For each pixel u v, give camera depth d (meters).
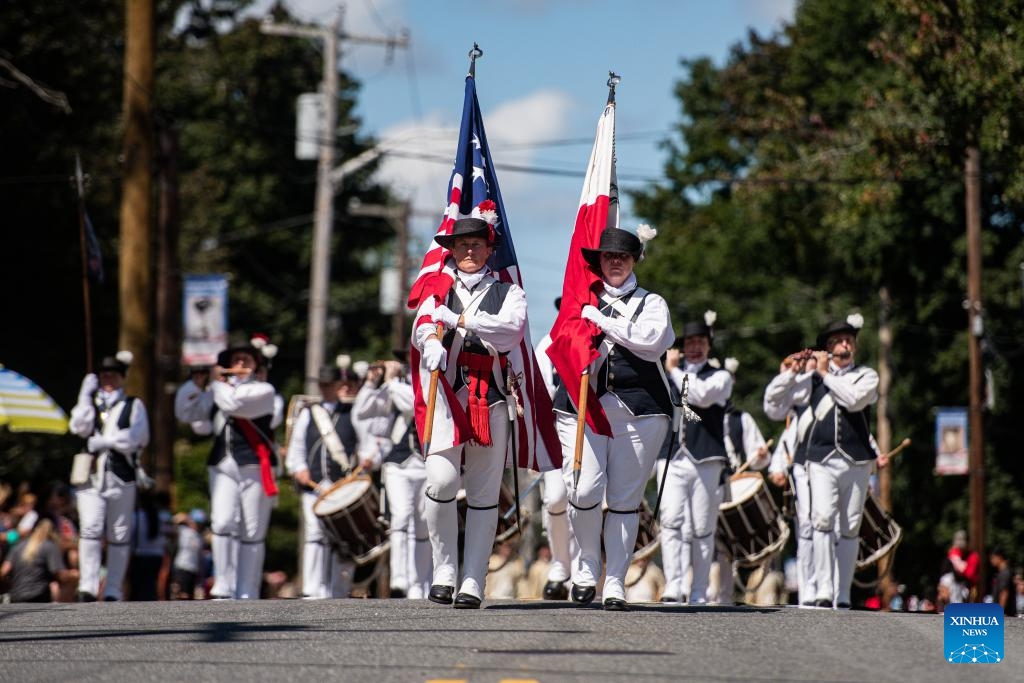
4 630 16.81
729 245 80.31
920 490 68.06
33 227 61.84
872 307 70.44
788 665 13.09
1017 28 38.50
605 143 20.69
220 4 96.38
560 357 17.95
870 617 18.11
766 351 78.00
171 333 46.16
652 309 18.23
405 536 27.97
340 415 30.92
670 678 12.23
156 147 47.59
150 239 39.53
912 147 47.38
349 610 18.66
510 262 19.36
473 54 20.30
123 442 27.94
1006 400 66.19
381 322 102.94
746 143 88.06
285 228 98.19
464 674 12.44
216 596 27.36
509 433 17.88
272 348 28.23
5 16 58.00
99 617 18.62
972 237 53.69
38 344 64.50
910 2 40.62
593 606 19.17
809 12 72.56
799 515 26.50
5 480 59.03
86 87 62.22
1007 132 39.25
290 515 81.19
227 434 27.53
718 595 28.89
